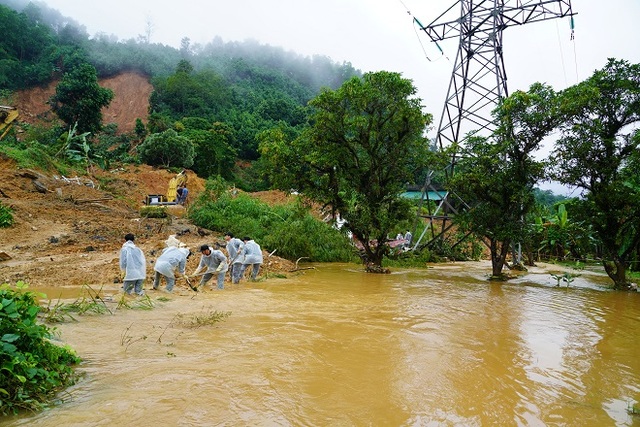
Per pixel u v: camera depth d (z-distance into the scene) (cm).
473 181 1628
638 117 1484
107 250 1534
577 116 1520
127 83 9725
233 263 1278
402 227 1755
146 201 2658
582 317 988
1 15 8656
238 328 718
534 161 1600
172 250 1080
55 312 709
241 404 419
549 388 518
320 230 2150
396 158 1658
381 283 1411
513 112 1566
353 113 1688
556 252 3056
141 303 878
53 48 9281
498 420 419
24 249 1452
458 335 751
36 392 401
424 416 419
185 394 433
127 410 389
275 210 2459
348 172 1719
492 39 2150
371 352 621
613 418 439
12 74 8275
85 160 3775
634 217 1488
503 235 1597
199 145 5772
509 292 1354
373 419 406
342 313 890
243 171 6769
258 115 8800
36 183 2400
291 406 423
